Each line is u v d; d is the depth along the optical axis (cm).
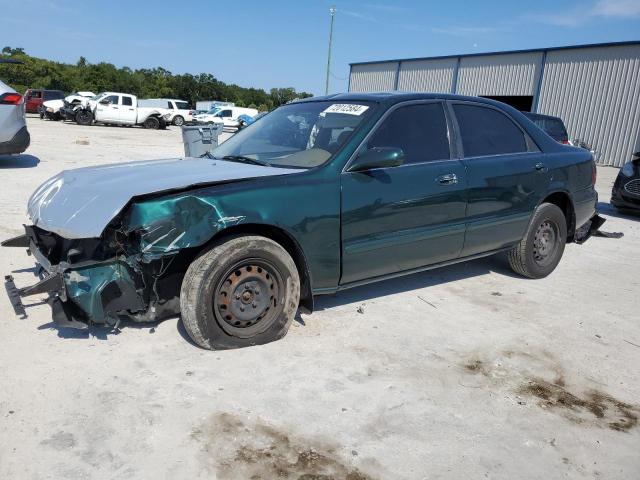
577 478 244
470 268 564
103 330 359
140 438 253
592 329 414
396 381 319
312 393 300
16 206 716
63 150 1459
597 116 2334
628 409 304
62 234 316
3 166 1084
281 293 351
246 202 322
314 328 385
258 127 456
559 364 353
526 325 415
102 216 304
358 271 381
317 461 245
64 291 300
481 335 392
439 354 357
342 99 432
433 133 427
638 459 260
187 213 306
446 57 2978
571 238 564
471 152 450
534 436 273
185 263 342
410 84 3216
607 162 2305
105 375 305
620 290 515
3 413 265
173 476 230
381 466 245
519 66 2641
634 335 407
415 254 412
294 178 345
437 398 303
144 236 298
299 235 343
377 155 358
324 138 392
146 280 321
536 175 492
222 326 333
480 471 245
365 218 372
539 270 526
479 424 281
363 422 277
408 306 441
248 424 269
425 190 404
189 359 328
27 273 461
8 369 306
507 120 494
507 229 480
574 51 2405
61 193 351
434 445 262
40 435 251
